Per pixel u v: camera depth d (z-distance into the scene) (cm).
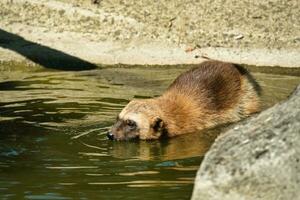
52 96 1900
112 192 1200
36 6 2636
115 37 2498
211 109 1705
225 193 955
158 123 1600
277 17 2641
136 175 1301
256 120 1068
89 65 2311
